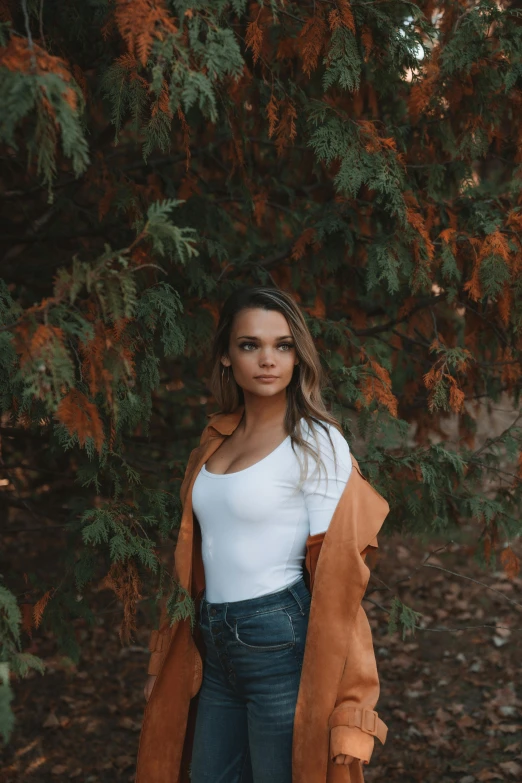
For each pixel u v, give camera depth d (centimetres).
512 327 285
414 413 338
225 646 200
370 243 288
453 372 302
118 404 205
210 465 217
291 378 211
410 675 441
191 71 167
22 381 201
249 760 213
